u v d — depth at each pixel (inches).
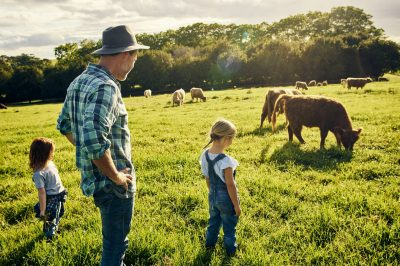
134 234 191.5
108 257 134.8
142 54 3073.3
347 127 422.6
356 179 300.0
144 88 3105.3
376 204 232.2
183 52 3752.5
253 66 3011.8
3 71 3221.0
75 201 256.2
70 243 187.8
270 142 462.6
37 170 198.1
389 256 171.0
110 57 128.1
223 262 170.4
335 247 181.8
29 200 264.4
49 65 3400.6
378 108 761.6
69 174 334.3
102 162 113.6
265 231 203.6
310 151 403.2
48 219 198.2
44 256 177.8
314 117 432.1
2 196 285.1
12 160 426.3
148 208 240.7
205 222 215.9
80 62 3154.5
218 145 169.0
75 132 128.3
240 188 273.1
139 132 603.8
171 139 526.6
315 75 2967.5
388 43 3063.5
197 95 1387.8
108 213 130.0
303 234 197.0
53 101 3058.6
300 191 264.2
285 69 2967.5
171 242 185.9
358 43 3344.0
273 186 275.4
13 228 219.5
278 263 166.1
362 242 183.6
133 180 132.3
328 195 254.7
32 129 776.3
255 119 703.1
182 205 241.8
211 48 3334.2
